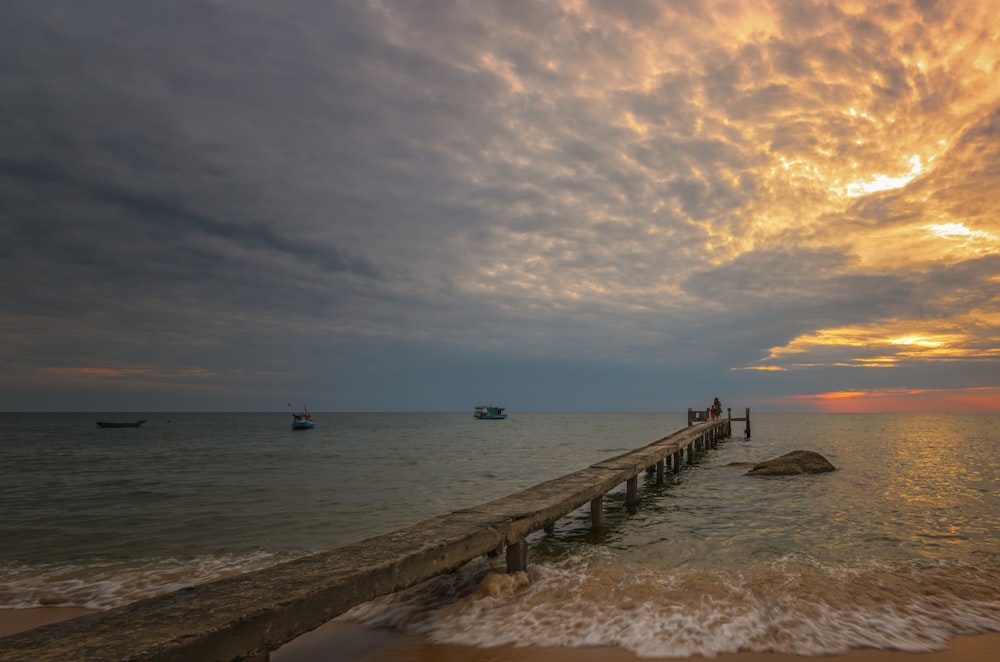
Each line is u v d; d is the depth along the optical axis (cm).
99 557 946
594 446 4112
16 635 341
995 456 2705
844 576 721
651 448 1712
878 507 1264
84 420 17788
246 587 433
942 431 5947
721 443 3734
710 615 591
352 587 461
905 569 756
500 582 673
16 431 8550
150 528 1184
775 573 736
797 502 1345
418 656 513
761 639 536
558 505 837
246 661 371
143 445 4769
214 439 5822
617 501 1428
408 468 2459
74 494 1734
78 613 677
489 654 514
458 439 5338
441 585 694
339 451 3706
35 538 1099
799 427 7144
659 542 941
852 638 538
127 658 308
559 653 513
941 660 497
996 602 632
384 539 594
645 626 565
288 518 1276
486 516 721
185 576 830
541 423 11494
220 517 1298
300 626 412
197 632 344
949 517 1142
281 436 6391
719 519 1146
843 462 2344
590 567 777
